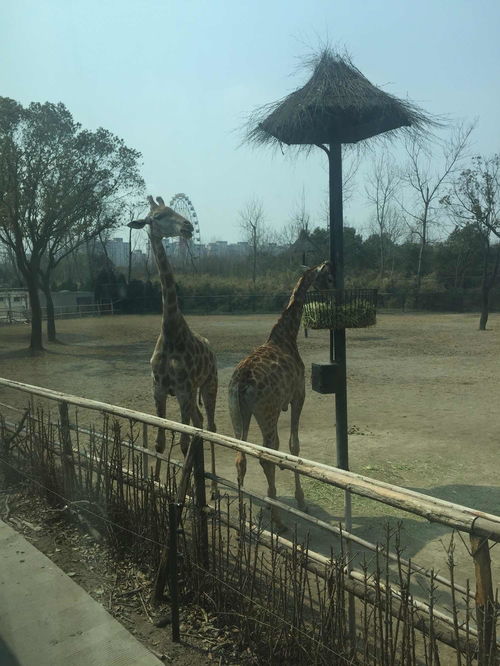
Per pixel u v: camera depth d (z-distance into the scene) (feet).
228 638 10.37
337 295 17.88
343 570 8.98
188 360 17.89
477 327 81.20
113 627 10.56
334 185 18.78
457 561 13.66
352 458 21.57
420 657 10.14
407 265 143.33
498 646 7.17
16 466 17.61
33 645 10.03
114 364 48.75
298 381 17.47
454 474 19.90
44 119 51.62
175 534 10.46
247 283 136.26
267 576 10.55
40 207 54.39
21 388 17.46
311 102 16.42
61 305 100.17
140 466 13.71
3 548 13.56
